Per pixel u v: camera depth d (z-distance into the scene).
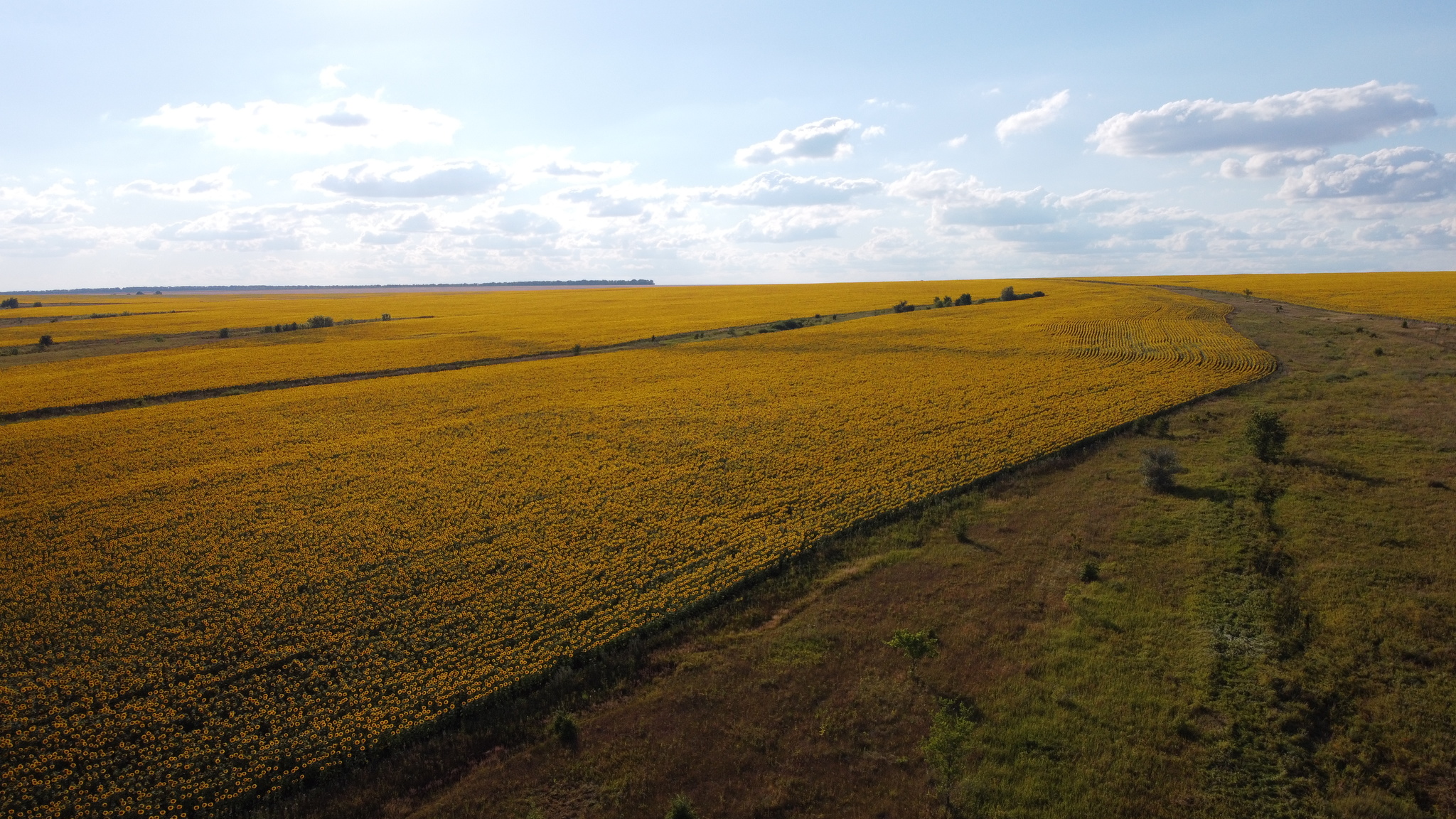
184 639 23.84
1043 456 38.72
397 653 22.83
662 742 18.41
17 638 24.08
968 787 16.44
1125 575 25.42
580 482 37.06
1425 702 18.22
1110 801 16.03
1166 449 34.75
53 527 32.66
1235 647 20.84
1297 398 47.16
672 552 28.97
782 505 33.31
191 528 32.25
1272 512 29.44
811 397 53.78
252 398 57.44
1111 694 19.27
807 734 18.45
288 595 26.50
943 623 23.05
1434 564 24.31
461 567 28.17
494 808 16.69
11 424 49.84
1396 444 36.31
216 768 18.41
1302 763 16.80
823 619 23.70
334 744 19.14
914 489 34.44
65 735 19.64
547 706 20.30
